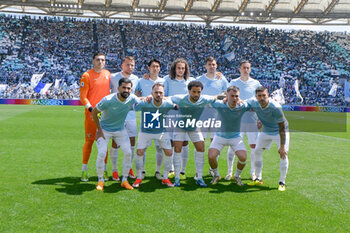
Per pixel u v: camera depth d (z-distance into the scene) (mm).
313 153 8727
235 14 36781
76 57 35781
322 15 36812
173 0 35219
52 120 15664
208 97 5352
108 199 4652
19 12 38719
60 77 32469
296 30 43750
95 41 38500
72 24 40125
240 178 5680
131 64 5902
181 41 40469
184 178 6027
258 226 3834
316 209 4441
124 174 5340
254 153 6055
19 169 6262
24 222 3773
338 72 37438
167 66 36875
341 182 5832
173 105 5312
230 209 4363
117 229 3645
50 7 33812
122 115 5121
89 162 7066
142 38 40094
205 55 39125
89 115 5480
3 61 33125
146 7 36000
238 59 38406
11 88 28656
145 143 5355
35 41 36531
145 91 6164
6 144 8953
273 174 6414
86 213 4086
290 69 37719
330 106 30531
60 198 4629
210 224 3848
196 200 4703
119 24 41719
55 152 8047
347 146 10070
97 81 5668
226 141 5523
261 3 36062
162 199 4715
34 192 4859
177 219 3973
